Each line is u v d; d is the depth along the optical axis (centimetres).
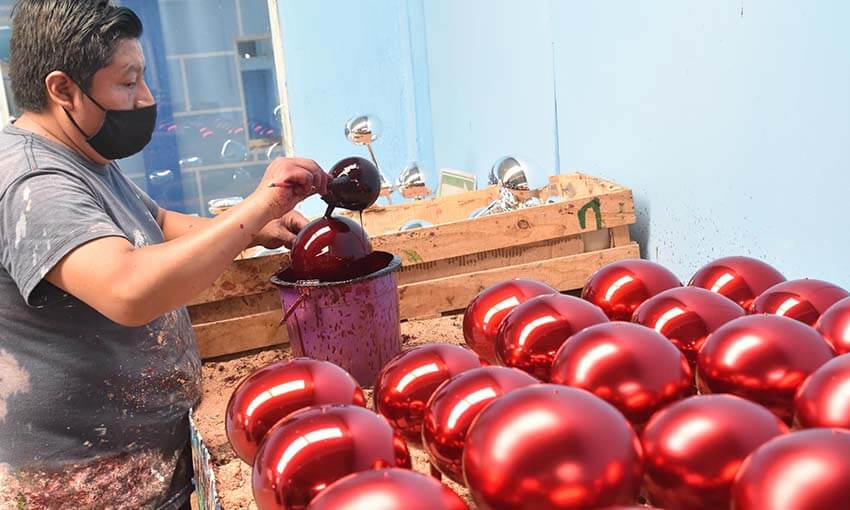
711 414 63
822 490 51
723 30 132
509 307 98
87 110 108
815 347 73
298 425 71
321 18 299
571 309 86
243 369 134
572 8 180
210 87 323
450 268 148
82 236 97
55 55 105
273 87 325
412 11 295
